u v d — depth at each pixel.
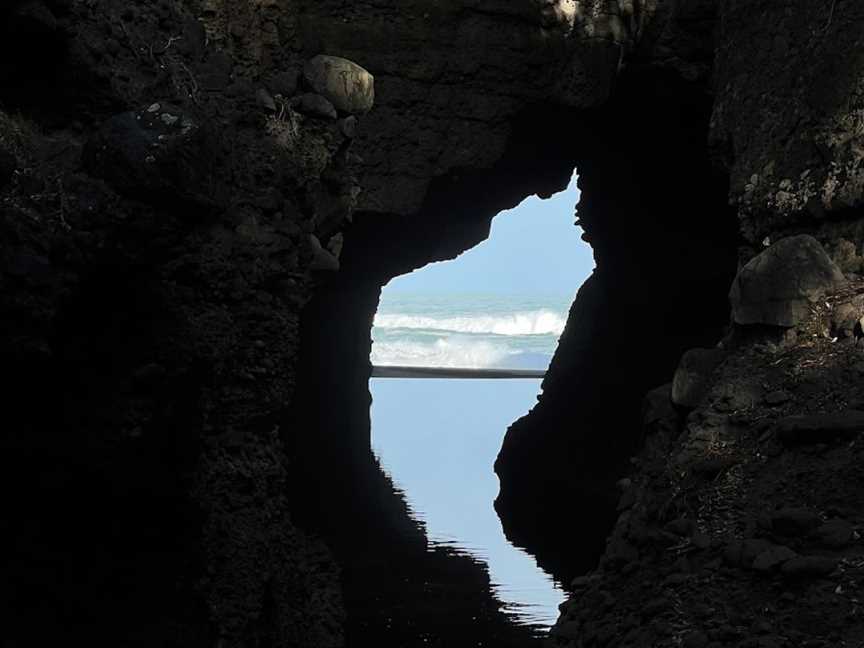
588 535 17.30
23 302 7.20
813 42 10.97
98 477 8.40
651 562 9.20
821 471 8.69
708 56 13.70
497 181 16.12
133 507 8.77
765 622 7.82
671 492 9.45
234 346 9.24
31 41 8.26
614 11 13.39
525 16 13.01
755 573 8.21
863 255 10.09
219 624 9.16
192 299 8.88
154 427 8.50
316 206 10.72
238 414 9.53
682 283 19.09
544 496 20.05
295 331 9.94
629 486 10.36
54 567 8.55
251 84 10.30
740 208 11.37
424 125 12.85
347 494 19.84
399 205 12.81
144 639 8.93
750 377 9.79
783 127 11.09
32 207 7.36
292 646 9.89
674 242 18.95
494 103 13.04
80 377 8.12
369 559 15.88
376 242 16.97
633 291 20.19
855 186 10.20
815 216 10.51
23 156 7.65
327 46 12.41
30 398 7.88
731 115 11.84
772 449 9.11
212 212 8.44
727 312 18.52
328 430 20.92
